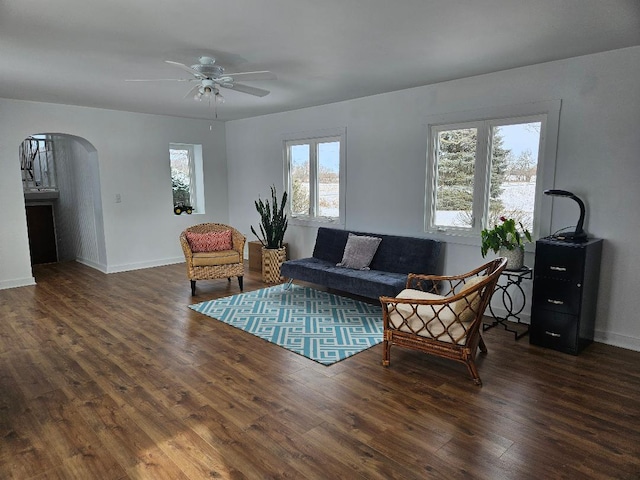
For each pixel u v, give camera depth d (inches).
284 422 93.5
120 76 152.2
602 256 133.6
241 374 116.5
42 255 286.7
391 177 188.4
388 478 75.9
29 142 296.4
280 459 81.2
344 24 101.7
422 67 141.7
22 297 190.1
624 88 124.3
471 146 163.5
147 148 246.8
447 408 98.9
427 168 174.9
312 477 76.2
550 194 131.0
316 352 130.5
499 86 149.6
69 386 109.9
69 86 168.9
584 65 130.6
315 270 184.7
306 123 224.1
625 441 86.2
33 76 151.6
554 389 107.2
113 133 232.4
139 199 247.0
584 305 126.3
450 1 88.5
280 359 125.9
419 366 121.3
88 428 91.5
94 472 77.9
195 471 77.9
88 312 169.0
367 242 186.2
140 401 102.4
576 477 76.0
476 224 164.9
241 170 273.6
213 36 109.7
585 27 104.7
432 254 169.5
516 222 154.1
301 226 237.0
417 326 116.2
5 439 87.7
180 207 271.4
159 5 90.0
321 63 135.7
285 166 241.6
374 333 146.2
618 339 133.4
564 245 124.5
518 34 109.4
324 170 223.0
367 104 193.3
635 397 103.1
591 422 92.9
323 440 87.0
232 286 209.0
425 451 83.4
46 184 299.9
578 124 134.0
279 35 109.3
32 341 139.3
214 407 99.7
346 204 209.5
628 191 127.0
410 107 177.0
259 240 246.7
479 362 123.1
